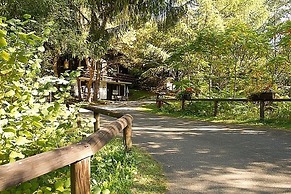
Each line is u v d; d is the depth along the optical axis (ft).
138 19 37.14
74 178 5.97
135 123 32.17
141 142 20.74
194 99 39.81
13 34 8.18
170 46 75.66
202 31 42.06
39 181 7.36
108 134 8.97
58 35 24.67
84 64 74.49
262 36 38.04
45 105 8.39
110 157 13.74
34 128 8.19
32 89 8.67
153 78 95.04
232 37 38.17
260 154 16.70
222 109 37.04
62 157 5.33
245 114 34.19
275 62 36.14
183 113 40.16
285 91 37.81
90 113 32.65
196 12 66.33
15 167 4.25
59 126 9.30
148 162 14.94
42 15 22.53
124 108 54.70
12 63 7.56
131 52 79.82
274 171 13.39
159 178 12.42
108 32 38.81
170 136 23.39
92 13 36.45
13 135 6.93
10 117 7.59
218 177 12.57
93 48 32.45
